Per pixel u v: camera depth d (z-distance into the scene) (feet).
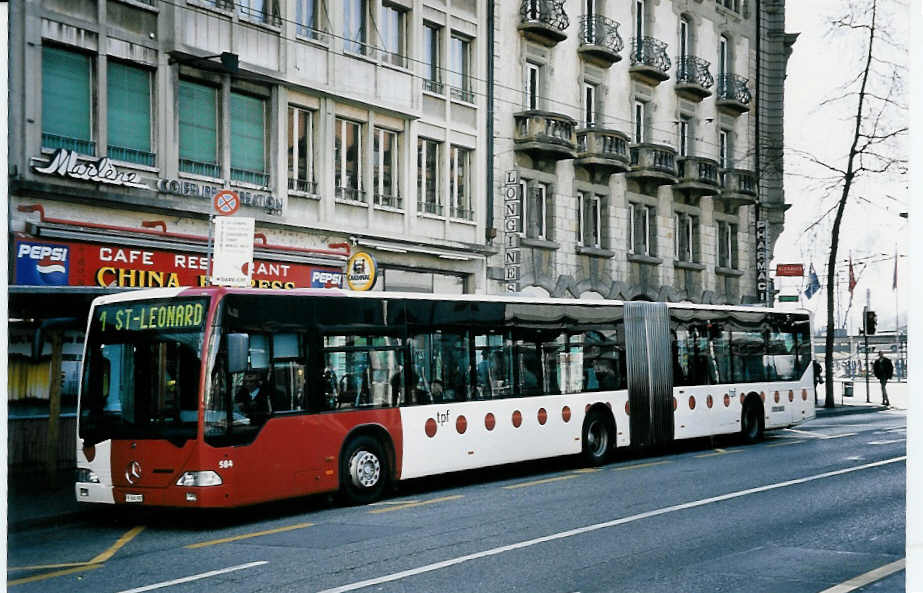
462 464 52.29
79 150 59.82
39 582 29.68
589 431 62.23
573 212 105.19
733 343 76.54
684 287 123.85
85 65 60.54
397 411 48.93
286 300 43.93
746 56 136.46
